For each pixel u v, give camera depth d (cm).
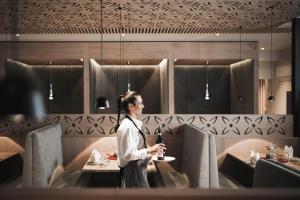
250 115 481
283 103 1025
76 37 797
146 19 574
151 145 474
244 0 456
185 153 441
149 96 1033
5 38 808
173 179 416
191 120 477
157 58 862
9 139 460
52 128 413
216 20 587
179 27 652
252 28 669
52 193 111
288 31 716
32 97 135
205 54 868
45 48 855
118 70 1029
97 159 381
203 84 1042
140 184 286
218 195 109
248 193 110
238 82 977
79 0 449
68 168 466
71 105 1012
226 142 479
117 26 639
